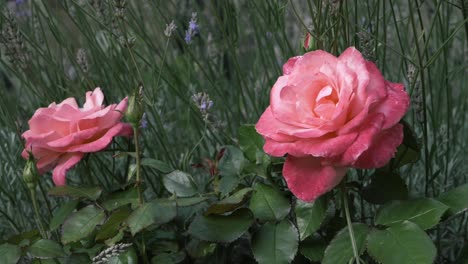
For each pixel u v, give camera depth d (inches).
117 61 45.4
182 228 34.9
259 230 32.5
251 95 44.8
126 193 34.7
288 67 32.3
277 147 29.7
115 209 33.4
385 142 29.7
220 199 35.3
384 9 39.0
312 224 31.7
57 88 45.6
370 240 30.7
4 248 31.9
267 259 31.8
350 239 31.1
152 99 41.1
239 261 36.6
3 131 47.0
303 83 29.7
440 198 32.2
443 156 44.2
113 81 48.5
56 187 33.8
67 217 33.4
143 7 51.2
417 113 36.0
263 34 45.0
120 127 34.4
